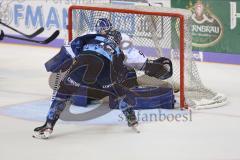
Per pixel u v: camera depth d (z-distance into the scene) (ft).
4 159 36.86
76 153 38.14
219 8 68.03
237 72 64.39
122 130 43.42
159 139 41.22
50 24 78.02
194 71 51.16
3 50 77.05
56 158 37.09
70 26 52.29
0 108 49.49
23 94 54.39
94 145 39.86
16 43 81.25
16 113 47.93
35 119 46.21
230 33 67.92
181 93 48.52
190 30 49.60
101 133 42.68
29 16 79.41
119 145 39.86
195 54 70.44
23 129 43.52
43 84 58.59
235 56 68.18
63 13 76.54
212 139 41.19
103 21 43.14
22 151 38.47
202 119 46.16
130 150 38.81
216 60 69.31
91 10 51.21
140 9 50.83
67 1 75.82
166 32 50.72
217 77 61.98
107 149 38.99
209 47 69.51
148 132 42.91
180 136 41.91
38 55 73.82
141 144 40.09
